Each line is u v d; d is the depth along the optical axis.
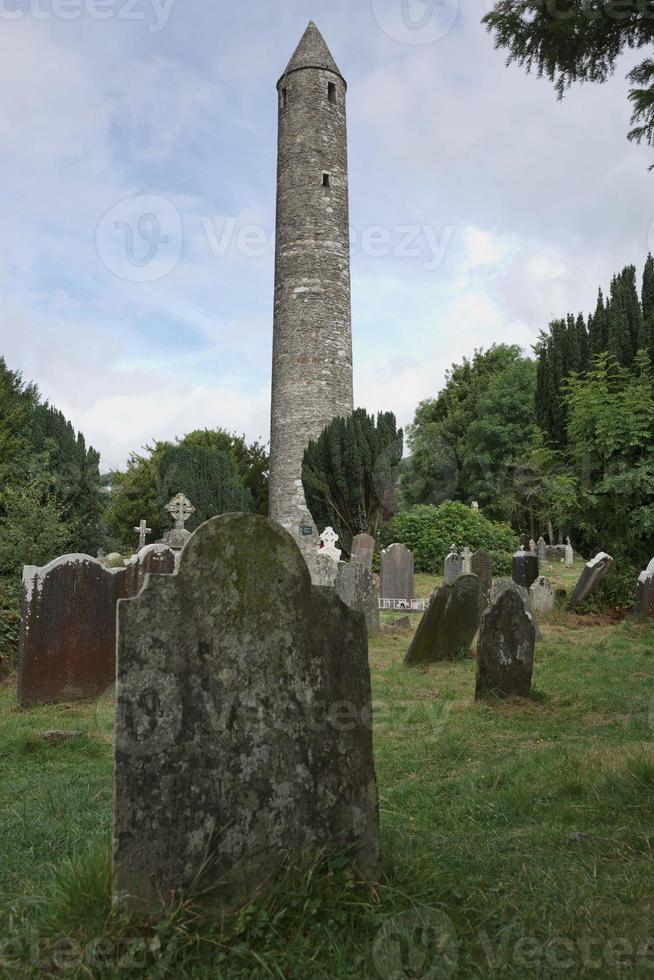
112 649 7.64
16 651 9.18
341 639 2.95
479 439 39.03
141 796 2.56
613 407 14.02
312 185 26.45
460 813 3.79
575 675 7.99
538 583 13.29
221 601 2.78
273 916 2.50
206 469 28.81
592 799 3.79
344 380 26.14
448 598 8.95
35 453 22.28
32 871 3.00
